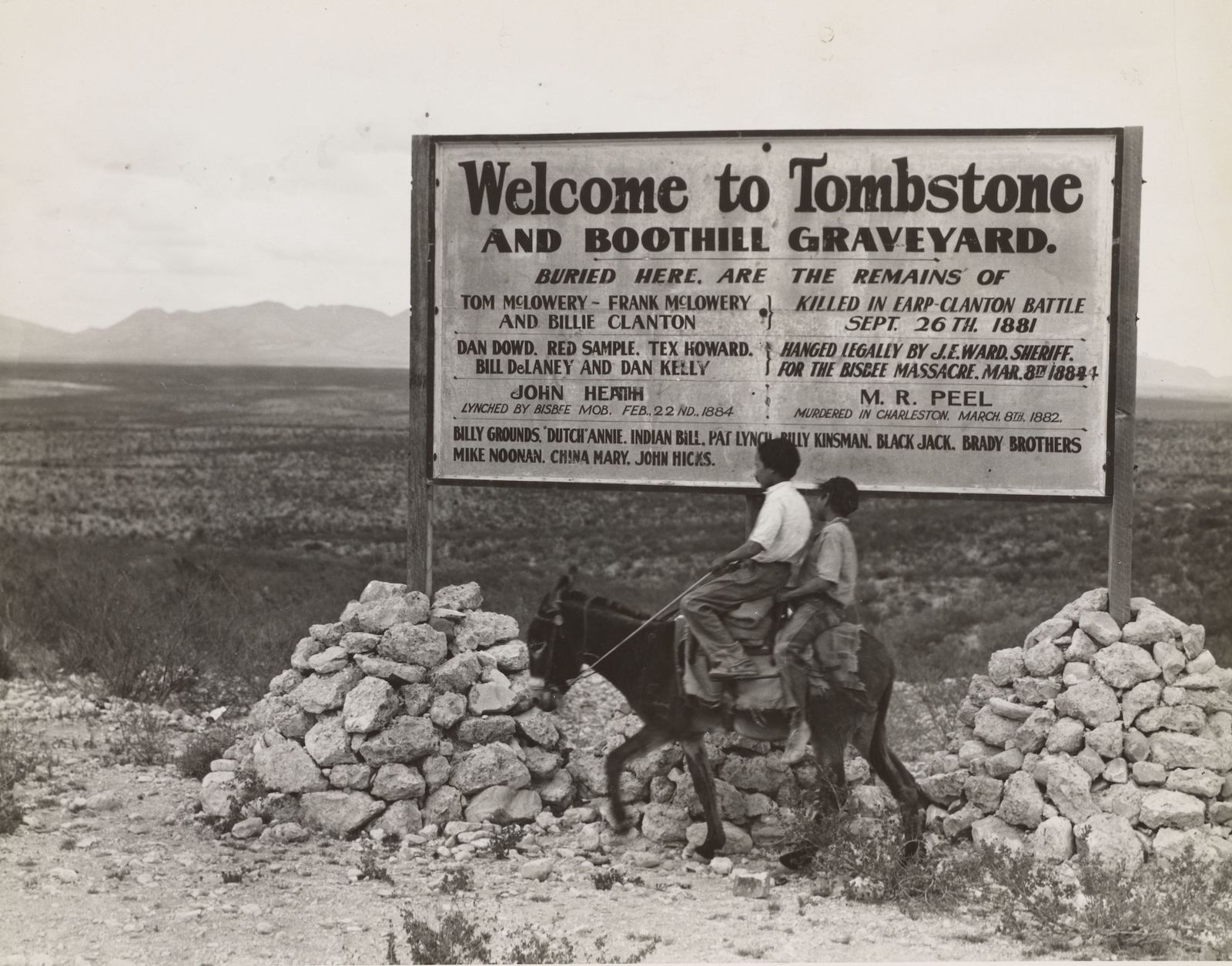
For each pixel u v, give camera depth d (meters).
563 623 6.86
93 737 9.23
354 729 7.09
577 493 41.69
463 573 23.58
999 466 7.33
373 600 7.79
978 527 30.52
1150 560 24.34
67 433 56.38
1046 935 5.40
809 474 7.49
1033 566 24.30
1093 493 7.23
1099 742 6.69
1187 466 40.28
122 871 6.22
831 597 6.49
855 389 7.44
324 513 36.81
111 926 5.41
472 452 7.89
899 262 7.36
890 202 7.34
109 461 48.78
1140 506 32.91
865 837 6.48
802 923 5.67
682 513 35.88
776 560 6.39
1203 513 31.02
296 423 65.06
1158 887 5.82
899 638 15.50
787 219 7.45
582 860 6.65
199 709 10.52
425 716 7.32
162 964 4.96
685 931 5.51
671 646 6.68
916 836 6.28
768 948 5.26
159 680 10.75
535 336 7.77
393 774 7.09
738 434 7.57
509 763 7.29
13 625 12.23
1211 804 6.49
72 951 5.09
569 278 7.71
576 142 7.63
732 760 7.25
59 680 10.93
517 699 7.59
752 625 6.42
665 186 7.56
